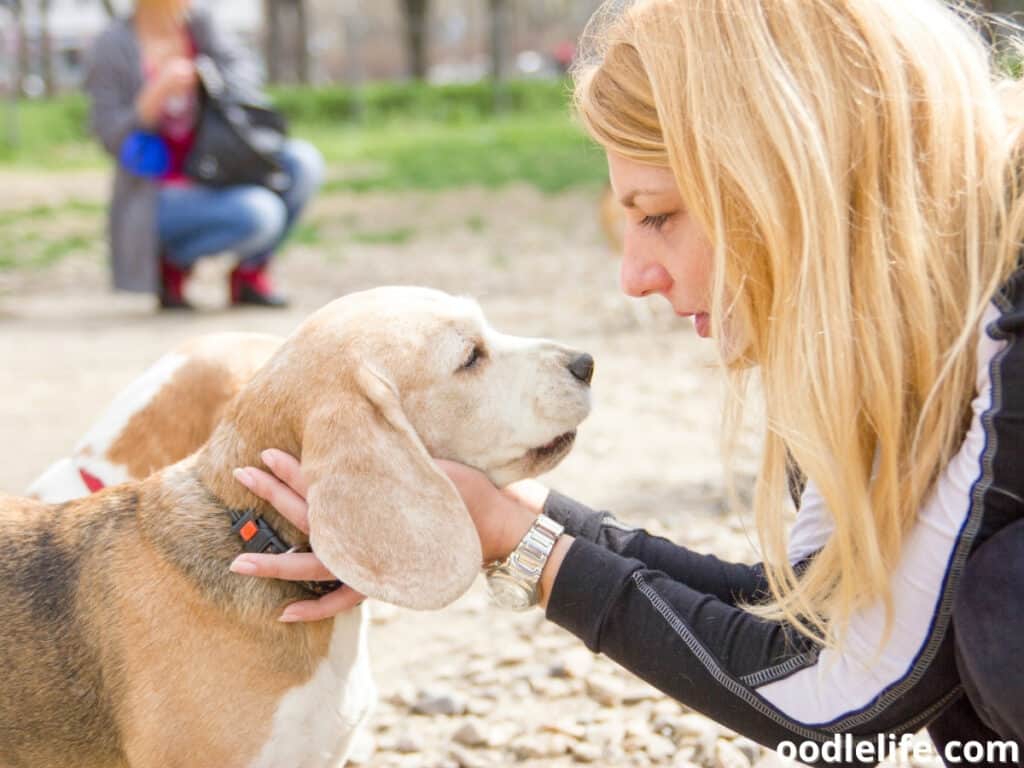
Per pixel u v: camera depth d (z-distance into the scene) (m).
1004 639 1.93
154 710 2.42
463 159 20.66
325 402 2.41
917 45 2.08
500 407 2.58
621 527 2.68
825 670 2.14
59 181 19.06
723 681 2.21
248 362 3.17
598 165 18.78
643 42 2.19
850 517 2.05
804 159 2.01
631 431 5.87
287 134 8.98
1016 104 2.21
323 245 12.69
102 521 2.65
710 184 2.08
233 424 2.58
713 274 2.16
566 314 8.62
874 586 2.04
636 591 2.29
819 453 2.05
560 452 2.64
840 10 2.07
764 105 2.04
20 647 2.56
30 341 8.09
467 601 4.12
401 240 12.88
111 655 2.48
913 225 2.01
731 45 2.08
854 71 2.05
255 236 8.80
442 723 3.35
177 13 8.46
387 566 2.28
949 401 2.03
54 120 25.84
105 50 8.41
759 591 2.61
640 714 3.33
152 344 7.88
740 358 2.27
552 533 2.36
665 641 2.25
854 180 2.04
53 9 39.78
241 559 2.39
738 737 3.15
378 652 3.77
